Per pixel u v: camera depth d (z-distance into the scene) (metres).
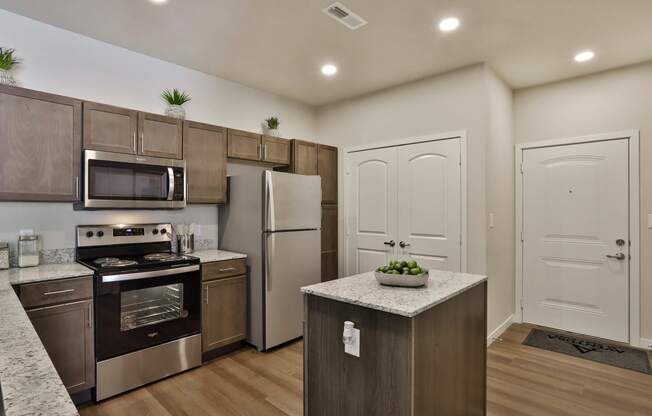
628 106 3.30
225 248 3.54
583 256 3.54
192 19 2.57
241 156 3.51
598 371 2.76
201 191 3.19
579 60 3.21
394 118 3.89
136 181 2.76
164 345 2.64
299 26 2.66
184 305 2.77
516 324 3.86
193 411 2.24
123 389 2.44
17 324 1.19
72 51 2.75
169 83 3.30
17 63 2.51
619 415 2.19
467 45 2.94
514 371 2.77
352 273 4.24
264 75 3.61
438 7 2.39
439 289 1.79
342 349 1.67
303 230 3.46
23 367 0.84
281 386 2.56
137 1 2.34
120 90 3.00
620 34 2.74
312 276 3.55
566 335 3.52
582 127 3.54
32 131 2.34
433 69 3.43
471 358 1.97
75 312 2.25
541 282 3.79
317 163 4.17
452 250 3.43
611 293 3.39
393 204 3.88
